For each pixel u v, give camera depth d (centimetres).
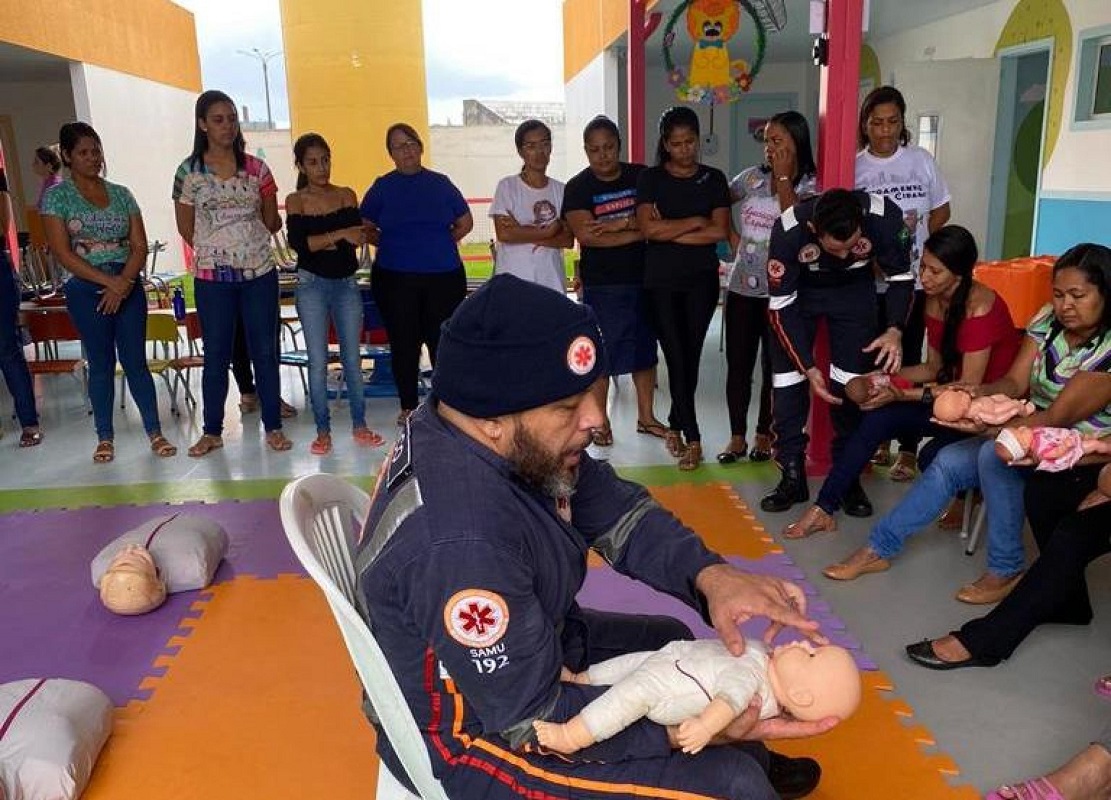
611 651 182
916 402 350
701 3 460
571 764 140
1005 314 338
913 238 409
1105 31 667
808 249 359
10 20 863
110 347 485
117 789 225
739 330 445
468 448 137
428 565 130
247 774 230
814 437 437
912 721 245
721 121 1216
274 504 418
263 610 315
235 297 486
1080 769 202
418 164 503
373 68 1001
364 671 141
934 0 822
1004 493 297
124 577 308
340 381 641
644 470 449
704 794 140
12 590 336
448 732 141
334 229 485
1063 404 278
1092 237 692
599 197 466
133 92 1148
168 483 453
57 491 445
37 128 1256
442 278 508
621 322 480
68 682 242
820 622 297
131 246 483
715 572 162
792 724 150
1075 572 257
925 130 820
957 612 302
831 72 393
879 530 326
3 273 509
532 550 139
